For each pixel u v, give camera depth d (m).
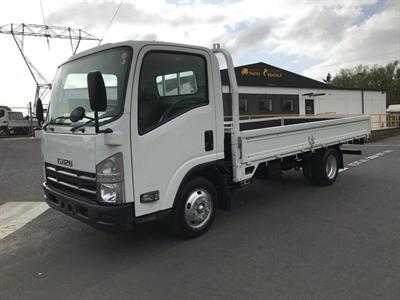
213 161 4.91
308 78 28.12
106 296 3.52
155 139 4.19
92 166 3.98
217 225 5.42
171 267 4.08
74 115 4.08
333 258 4.16
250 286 3.59
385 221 5.40
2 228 5.71
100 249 4.69
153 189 4.23
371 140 19.27
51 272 4.09
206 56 4.76
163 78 4.28
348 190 7.44
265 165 6.15
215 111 4.88
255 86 25.14
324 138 7.34
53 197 4.77
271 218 5.71
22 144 21.52
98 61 4.29
